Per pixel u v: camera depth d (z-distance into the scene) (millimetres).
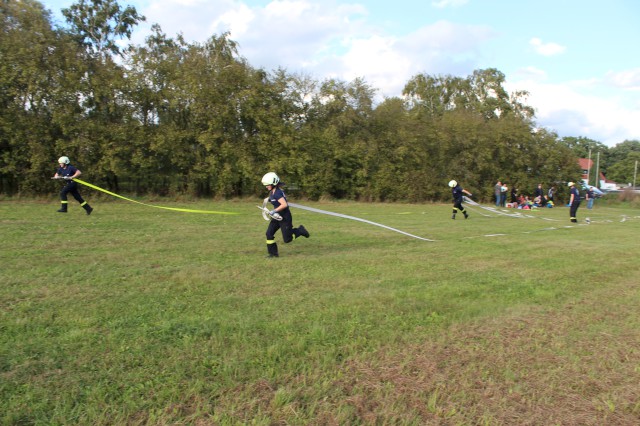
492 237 11945
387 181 28172
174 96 21797
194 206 19438
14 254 7383
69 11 29984
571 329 4641
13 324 4148
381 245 9969
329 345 4004
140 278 6059
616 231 14859
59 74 19438
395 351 3945
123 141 20812
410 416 2988
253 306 5020
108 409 2893
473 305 5309
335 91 27438
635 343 4320
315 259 7902
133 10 31250
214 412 2922
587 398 3312
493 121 34969
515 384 3459
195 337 4039
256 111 23734
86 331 4070
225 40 30703
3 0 19359
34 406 2875
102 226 11305
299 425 2838
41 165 19078
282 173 24766
